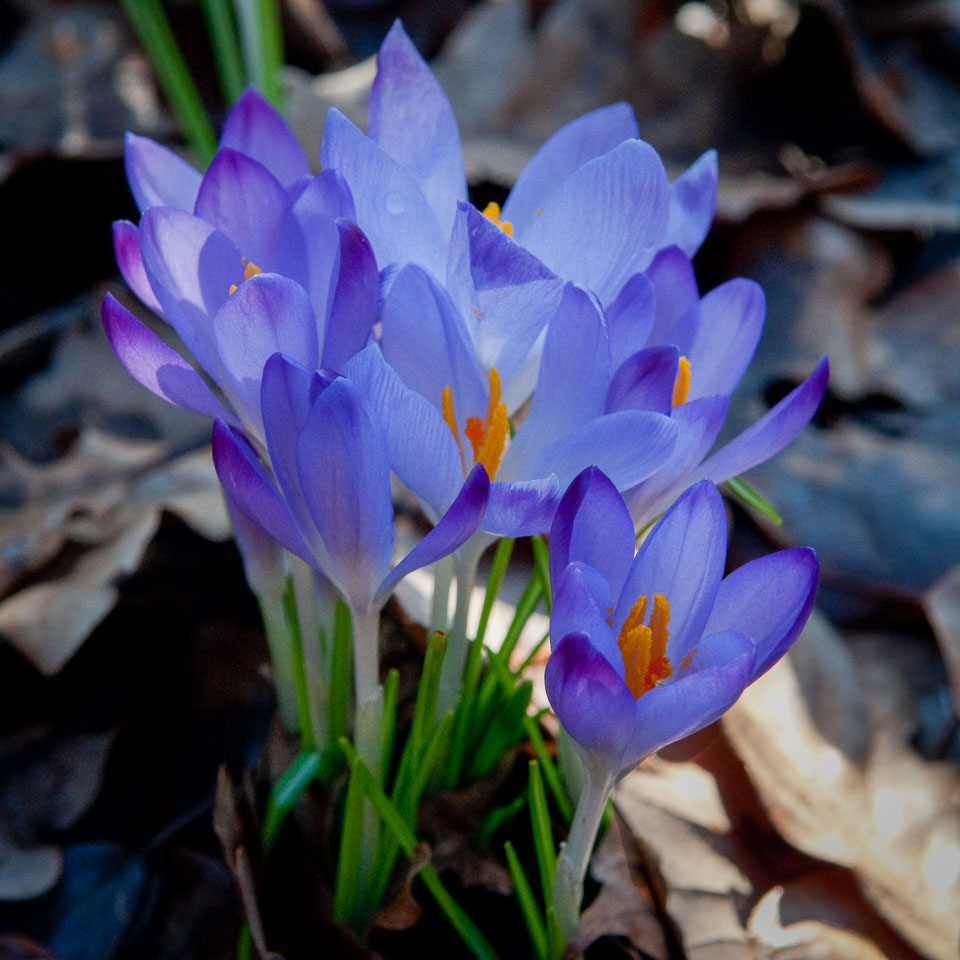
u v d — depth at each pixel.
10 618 0.49
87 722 0.49
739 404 0.69
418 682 0.47
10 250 0.71
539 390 0.41
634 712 0.39
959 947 0.48
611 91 0.91
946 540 0.61
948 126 0.96
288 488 0.40
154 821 0.48
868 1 1.07
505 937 0.45
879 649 0.56
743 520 0.62
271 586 0.45
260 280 0.40
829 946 0.47
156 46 0.59
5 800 0.47
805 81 0.95
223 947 0.46
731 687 0.39
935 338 0.76
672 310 0.43
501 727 0.45
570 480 0.41
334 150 0.41
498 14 0.91
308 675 0.44
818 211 0.81
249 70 0.61
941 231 0.84
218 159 0.41
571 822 0.45
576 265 0.42
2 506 0.53
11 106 0.86
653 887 0.47
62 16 0.92
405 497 0.54
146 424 0.62
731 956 0.46
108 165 0.70
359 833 0.43
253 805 0.44
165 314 0.42
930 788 0.51
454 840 0.46
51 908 0.46
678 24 0.95
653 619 0.40
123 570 0.50
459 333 0.41
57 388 0.63
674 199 0.43
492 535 0.42
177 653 0.50
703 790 0.49
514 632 0.45
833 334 0.74
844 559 0.60
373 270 0.40
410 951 0.45
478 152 0.81
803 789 0.49
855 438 0.68
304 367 0.40
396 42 0.42
